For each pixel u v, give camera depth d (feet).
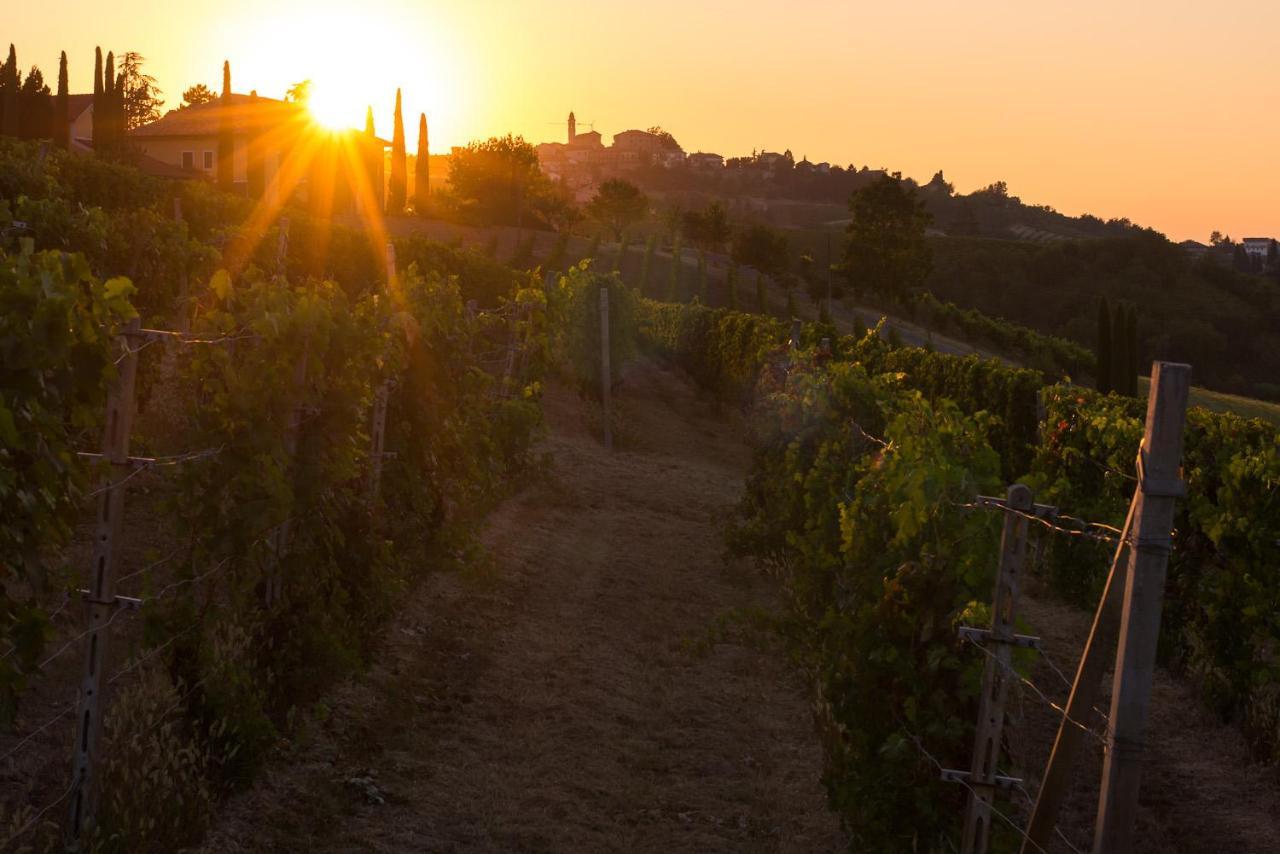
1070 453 40.37
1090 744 25.05
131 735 17.75
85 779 15.90
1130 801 10.81
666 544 43.55
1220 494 28.25
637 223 440.86
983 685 15.75
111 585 16.39
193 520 19.10
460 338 35.37
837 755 19.42
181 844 16.63
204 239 65.92
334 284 23.58
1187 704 28.89
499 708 24.95
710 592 37.14
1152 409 10.65
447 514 34.94
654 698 26.63
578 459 58.65
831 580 27.30
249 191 225.35
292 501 19.93
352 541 24.90
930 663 17.07
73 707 19.34
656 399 91.30
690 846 19.40
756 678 28.66
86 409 14.11
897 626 17.89
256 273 24.44
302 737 20.89
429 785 20.66
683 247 343.05
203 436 18.93
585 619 32.48
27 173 44.91
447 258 91.50
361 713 23.25
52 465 12.89
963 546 17.31
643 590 36.40
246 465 19.13
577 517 46.03
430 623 29.60
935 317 284.00
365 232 81.35
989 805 15.85
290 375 20.43
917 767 17.48
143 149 223.30
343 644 23.41
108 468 16.34
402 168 285.02
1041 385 51.42
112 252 37.22
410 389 30.48
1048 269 479.00
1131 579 10.75
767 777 22.65
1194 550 30.53
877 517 20.86
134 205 64.59
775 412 41.37
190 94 385.91
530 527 42.50
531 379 51.08
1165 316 435.94
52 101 224.12
